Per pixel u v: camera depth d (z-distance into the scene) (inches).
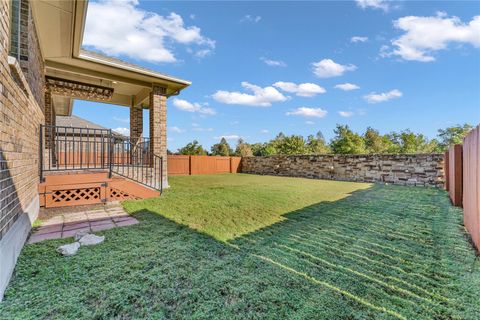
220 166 690.8
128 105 381.4
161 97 306.5
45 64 237.0
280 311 68.9
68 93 326.0
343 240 124.8
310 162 522.3
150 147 301.7
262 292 77.9
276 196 257.6
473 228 121.3
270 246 116.3
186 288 79.7
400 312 69.0
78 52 224.5
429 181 348.8
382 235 132.6
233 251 109.8
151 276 86.8
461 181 205.9
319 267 95.0
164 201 223.5
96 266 93.9
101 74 269.1
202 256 104.0
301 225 150.9
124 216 170.2
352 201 231.3
